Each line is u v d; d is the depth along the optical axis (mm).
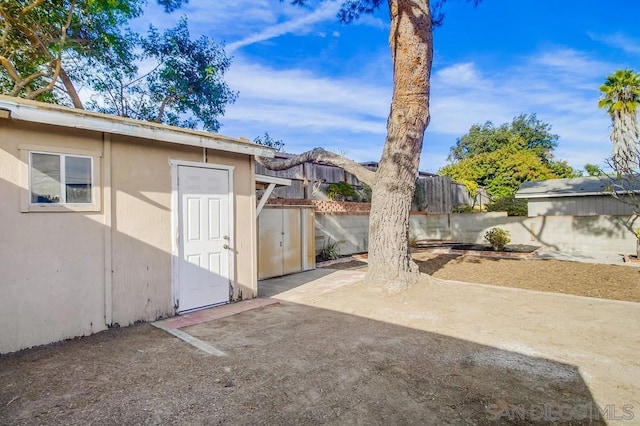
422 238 15867
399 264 6324
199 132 5426
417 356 3479
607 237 11891
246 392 2779
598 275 7527
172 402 2643
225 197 5781
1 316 3645
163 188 4984
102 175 4375
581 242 12406
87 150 4246
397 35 6285
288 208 8656
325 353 3578
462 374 3064
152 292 4816
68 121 3906
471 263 9531
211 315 5055
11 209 3719
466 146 38156
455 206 18016
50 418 2449
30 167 3846
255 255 6262
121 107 12430
